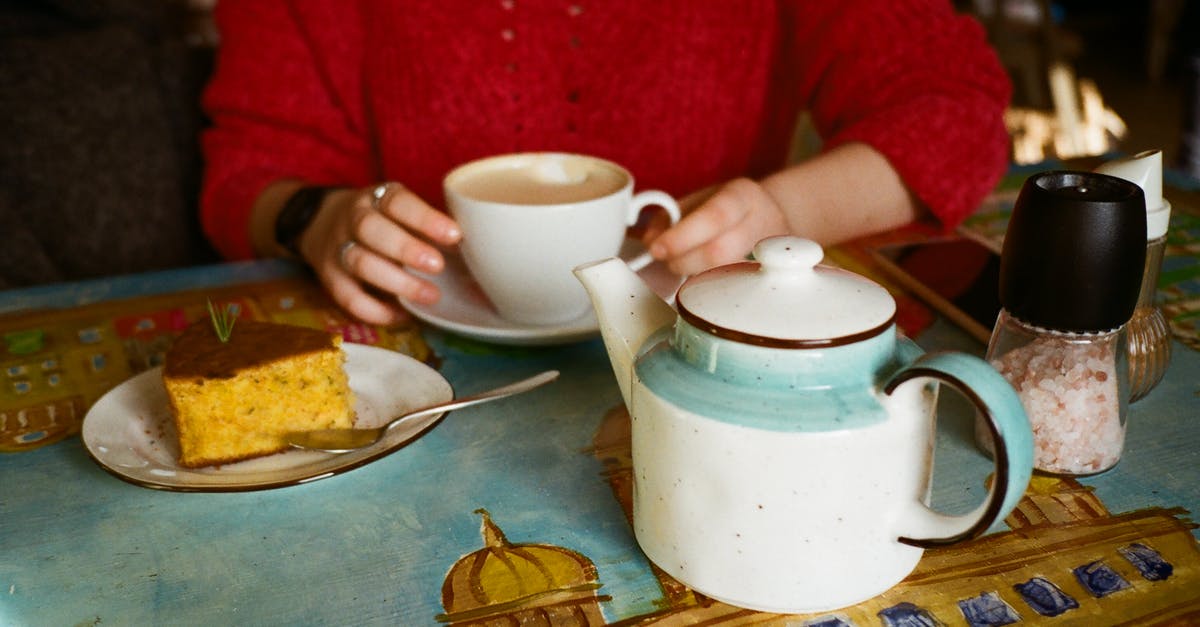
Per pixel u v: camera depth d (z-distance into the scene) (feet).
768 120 3.82
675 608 1.46
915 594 1.47
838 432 1.27
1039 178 1.70
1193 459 1.80
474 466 1.85
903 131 2.91
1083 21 15.28
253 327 2.02
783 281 1.38
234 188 3.30
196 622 1.46
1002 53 10.24
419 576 1.55
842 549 1.35
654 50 3.33
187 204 4.44
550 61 3.35
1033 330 1.75
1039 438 1.76
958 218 2.92
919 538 1.35
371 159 3.68
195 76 4.51
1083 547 1.56
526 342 2.28
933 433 1.38
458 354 2.32
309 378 1.87
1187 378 2.09
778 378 1.30
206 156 3.51
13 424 2.04
